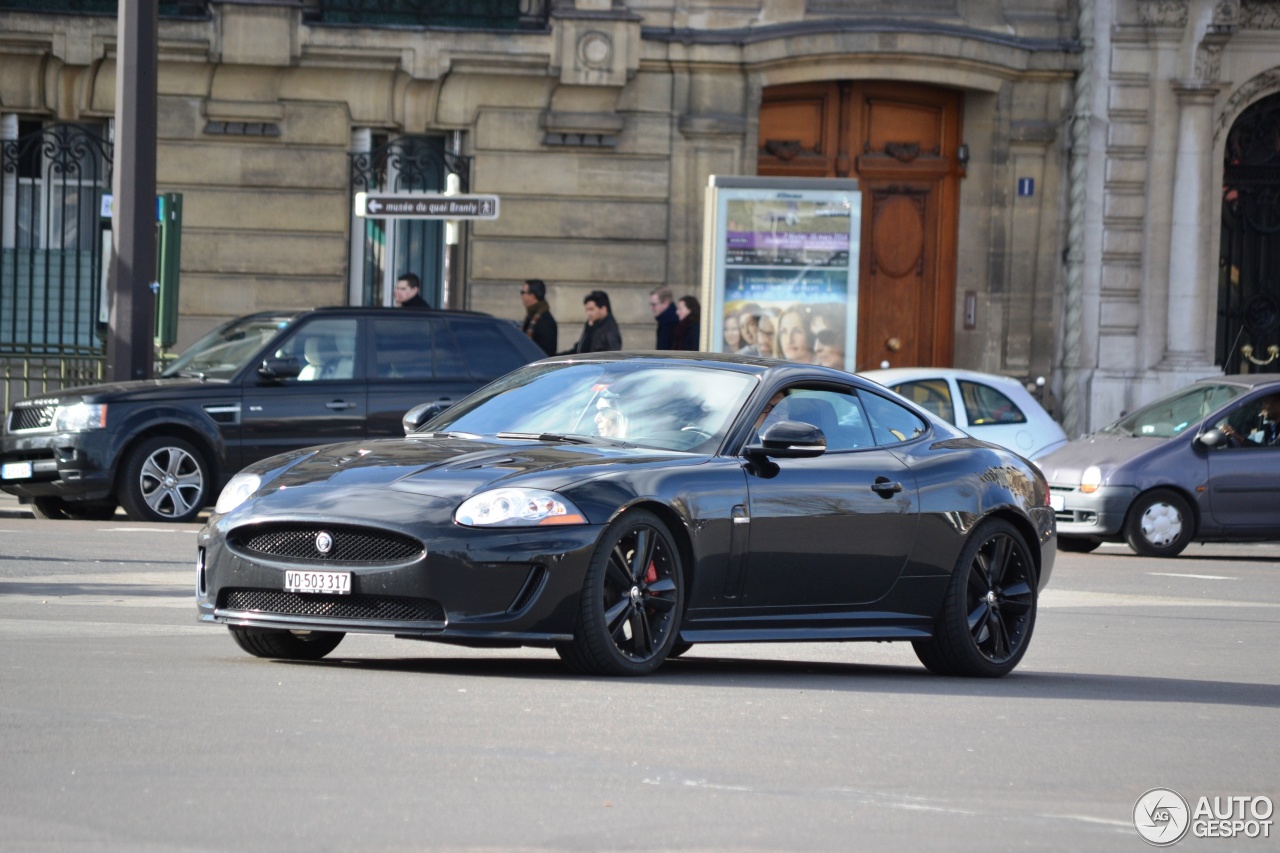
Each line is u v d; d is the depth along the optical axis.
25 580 35.16
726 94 73.69
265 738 18.64
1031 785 18.30
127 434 48.19
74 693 21.06
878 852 14.89
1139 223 77.81
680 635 24.84
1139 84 77.25
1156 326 77.94
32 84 69.69
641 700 22.14
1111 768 19.55
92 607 31.53
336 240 72.00
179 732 18.81
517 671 24.81
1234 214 79.81
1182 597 42.66
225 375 49.88
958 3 75.62
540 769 17.62
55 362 69.75
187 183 70.94
